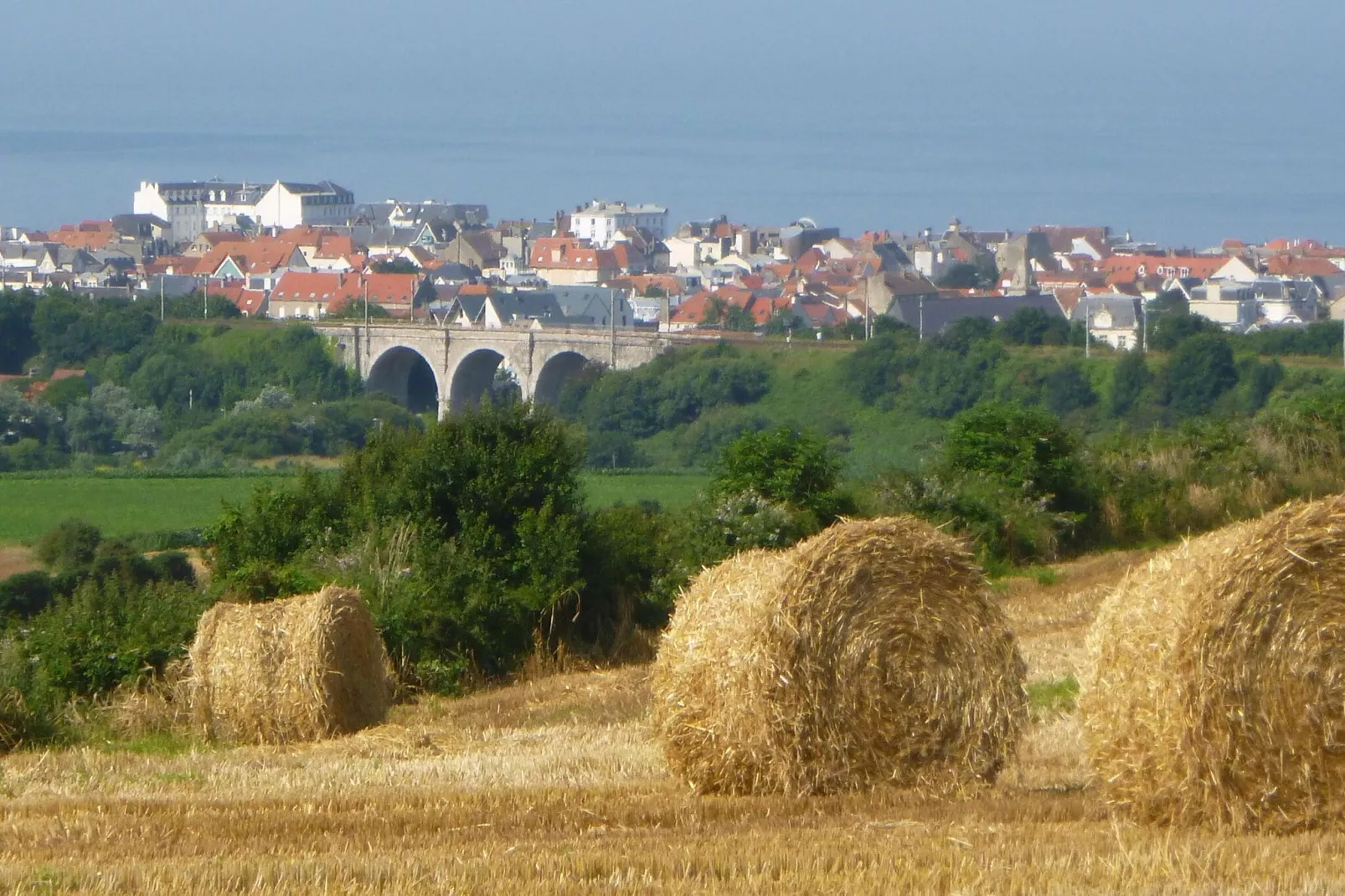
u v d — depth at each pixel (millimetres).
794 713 40000
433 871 31250
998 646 41062
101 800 42812
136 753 56531
